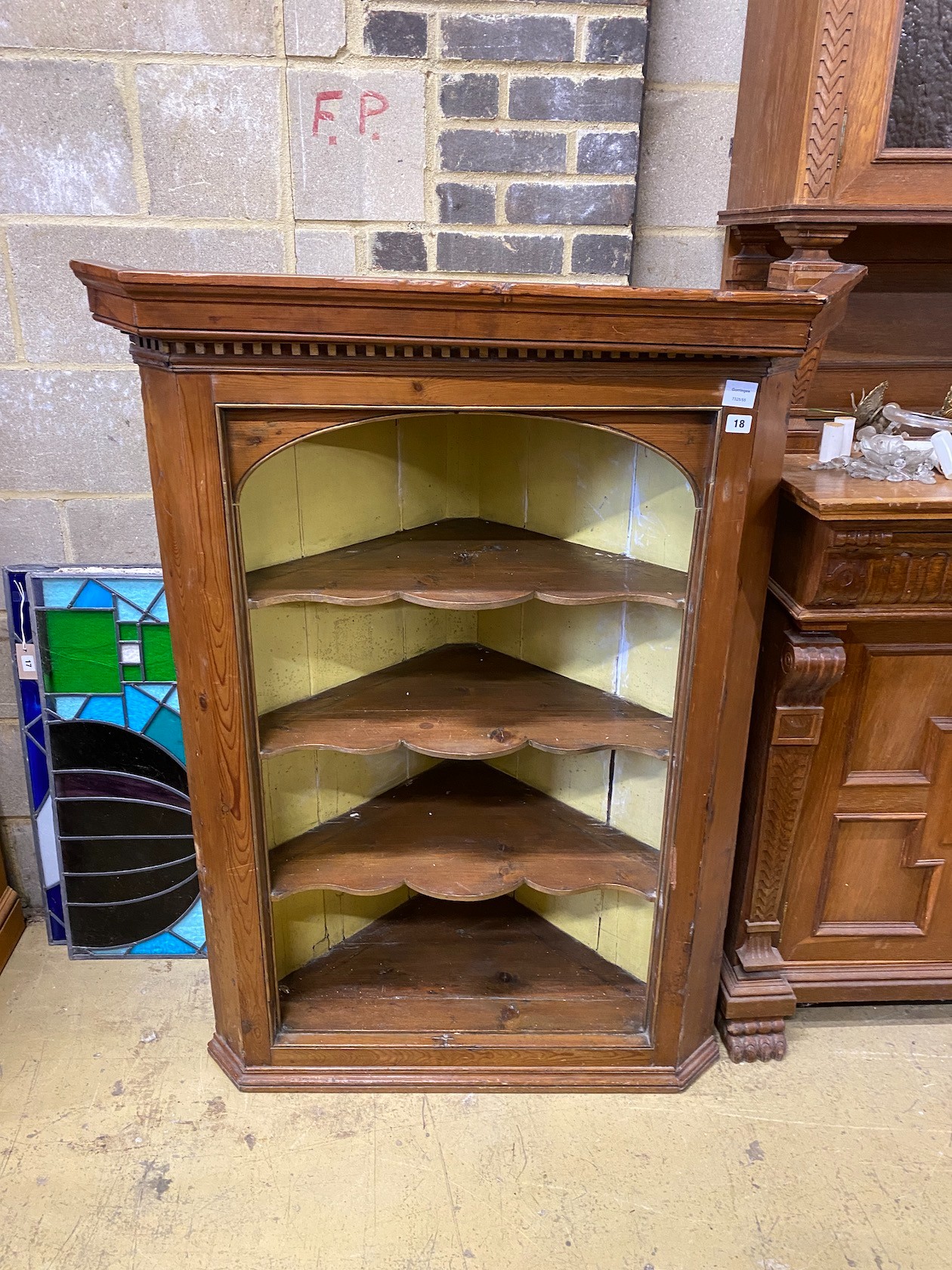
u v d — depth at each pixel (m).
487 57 1.38
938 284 1.59
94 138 1.40
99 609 1.61
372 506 1.51
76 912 1.76
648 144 1.56
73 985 1.72
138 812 1.71
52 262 1.47
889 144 1.29
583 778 1.64
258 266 1.49
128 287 1.00
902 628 1.39
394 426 1.50
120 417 1.58
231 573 1.19
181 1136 1.41
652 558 1.42
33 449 1.58
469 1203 1.31
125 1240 1.25
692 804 1.34
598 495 1.46
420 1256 1.24
